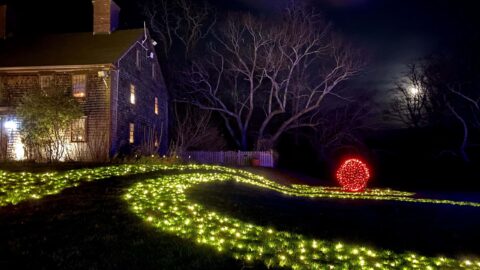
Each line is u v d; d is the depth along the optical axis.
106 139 19.03
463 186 26.17
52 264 5.04
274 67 33.59
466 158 35.16
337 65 33.16
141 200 9.43
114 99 20.67
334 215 10.93
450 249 7.96
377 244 7.85
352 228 9.20
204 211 9.09
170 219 7.81
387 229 9.45
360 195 18.02
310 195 16.81
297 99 34.72
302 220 9.52
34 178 11.91
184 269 5.23
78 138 20.19
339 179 20.72
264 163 29.77
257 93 36.38
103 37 24.02
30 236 6.04
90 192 9.98
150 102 27.08
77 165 15.89
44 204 8.33
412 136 42.12
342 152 40.22
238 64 35.06
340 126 38.97
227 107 37.22
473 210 14.06
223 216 8.91
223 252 6.06
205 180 14.60
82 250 5.59
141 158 18.17
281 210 10.67
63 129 18.73
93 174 13.19
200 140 30.53
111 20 24.88
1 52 22.66
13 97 20.91
